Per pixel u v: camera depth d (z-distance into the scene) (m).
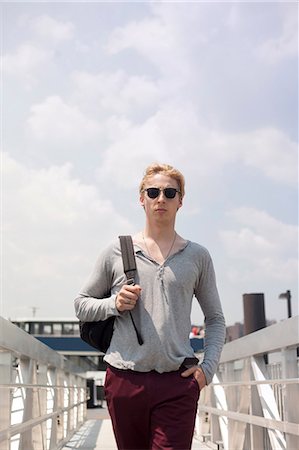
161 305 3.16
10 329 4.70
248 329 14.52
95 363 46.94
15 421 5.88
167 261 3.23
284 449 5.57
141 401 3.10
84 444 10.09
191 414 3.13
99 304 3.24
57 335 47.28
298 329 4.61
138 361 3.11
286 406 5.02
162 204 3.30
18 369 6.04
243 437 7.07
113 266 3.31
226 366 8.22
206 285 3.39
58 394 8.83
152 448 3.10
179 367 3.13
